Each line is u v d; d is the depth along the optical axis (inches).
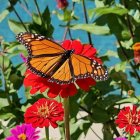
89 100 41.3
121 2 42.2
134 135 34.7
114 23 40.6
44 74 24.2
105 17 40.9
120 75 41.6
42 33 43.4
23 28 43.8
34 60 24.4
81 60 24.2
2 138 39.9
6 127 41.7
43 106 27.4
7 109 41.8
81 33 91.0
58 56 24.5
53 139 37.8
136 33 41.1
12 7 44.9
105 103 40.1
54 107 27.4
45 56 24.5
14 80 42.6
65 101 26.2
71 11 45.1
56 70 24.2
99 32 40.8
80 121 43.9
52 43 24.6
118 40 41.2
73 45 26.5
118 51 41.7
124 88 42.0
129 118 30.2
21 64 42.9
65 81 24.1
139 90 73.2
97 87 41.6
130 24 41.0
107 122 41.4
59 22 96.6
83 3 43.4
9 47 42.5
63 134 38.1
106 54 45.3
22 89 53.3
